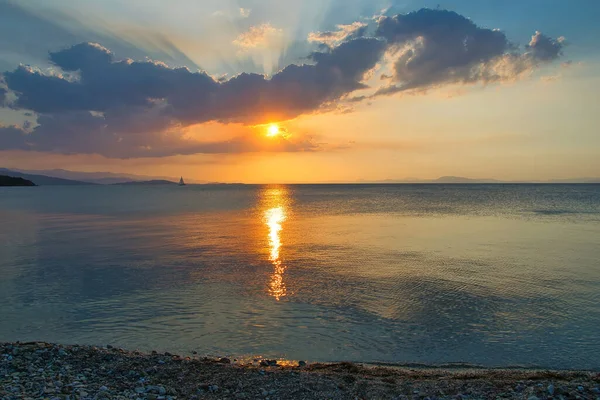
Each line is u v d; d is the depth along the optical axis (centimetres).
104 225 5041
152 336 1412
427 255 2895
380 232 4219
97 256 2911
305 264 2597
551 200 11031
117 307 1730
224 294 1919
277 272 2372
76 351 1197
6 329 1477
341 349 1302
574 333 1417
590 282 2100
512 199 11788
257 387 992
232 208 8400
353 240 3650
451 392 970
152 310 1688
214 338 1392
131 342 1361
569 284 2066
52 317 1606
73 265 2598
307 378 1048
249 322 1545
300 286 2056
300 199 12862
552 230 4328
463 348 1306
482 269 2425
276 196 15675
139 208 8475
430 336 1405
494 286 2036
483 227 4631
